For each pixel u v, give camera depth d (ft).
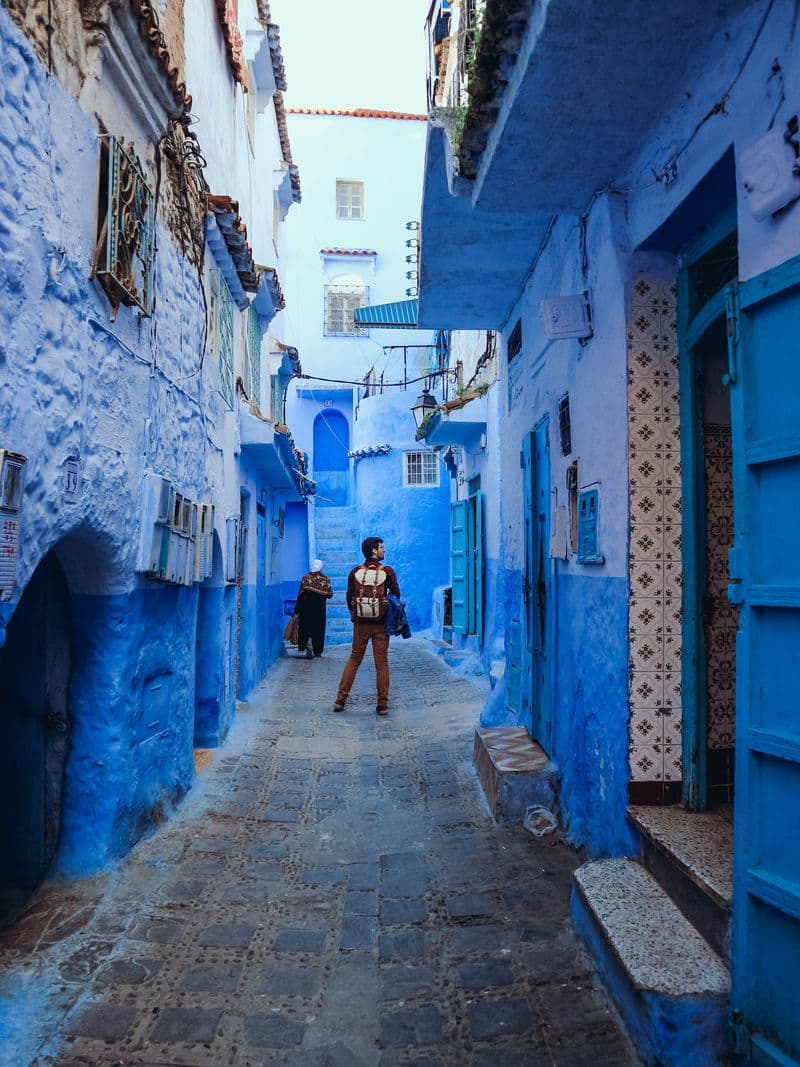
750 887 7.71
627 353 11.89
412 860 14.38
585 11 8.80
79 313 10.98
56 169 10.11
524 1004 9.63
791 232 7.47
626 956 8.86
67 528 10.82
